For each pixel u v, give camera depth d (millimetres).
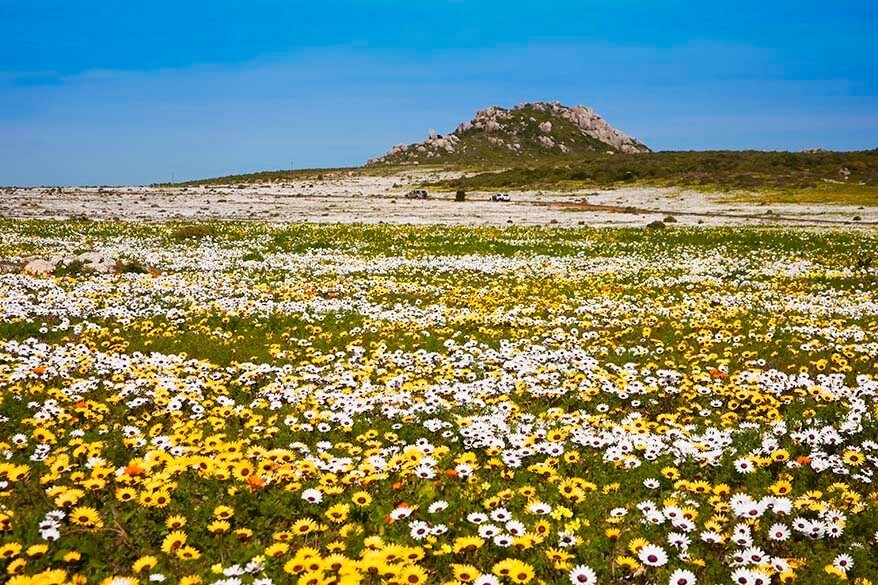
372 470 7406
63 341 15531
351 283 26672
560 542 5828
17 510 6465
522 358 14180
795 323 18719
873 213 69312
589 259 35438
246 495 6887
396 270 31266
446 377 12844
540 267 32438
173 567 5539
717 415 10719
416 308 21156
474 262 34250
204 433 9602
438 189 124875
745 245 40281
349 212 73562
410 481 7621
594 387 11797
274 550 5449
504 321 19156
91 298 20500
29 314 17938
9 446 8445
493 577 4992
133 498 6516
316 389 11930
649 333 17172
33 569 5297
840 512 6645
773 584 5434
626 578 5570
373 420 10305
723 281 28031
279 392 11758
